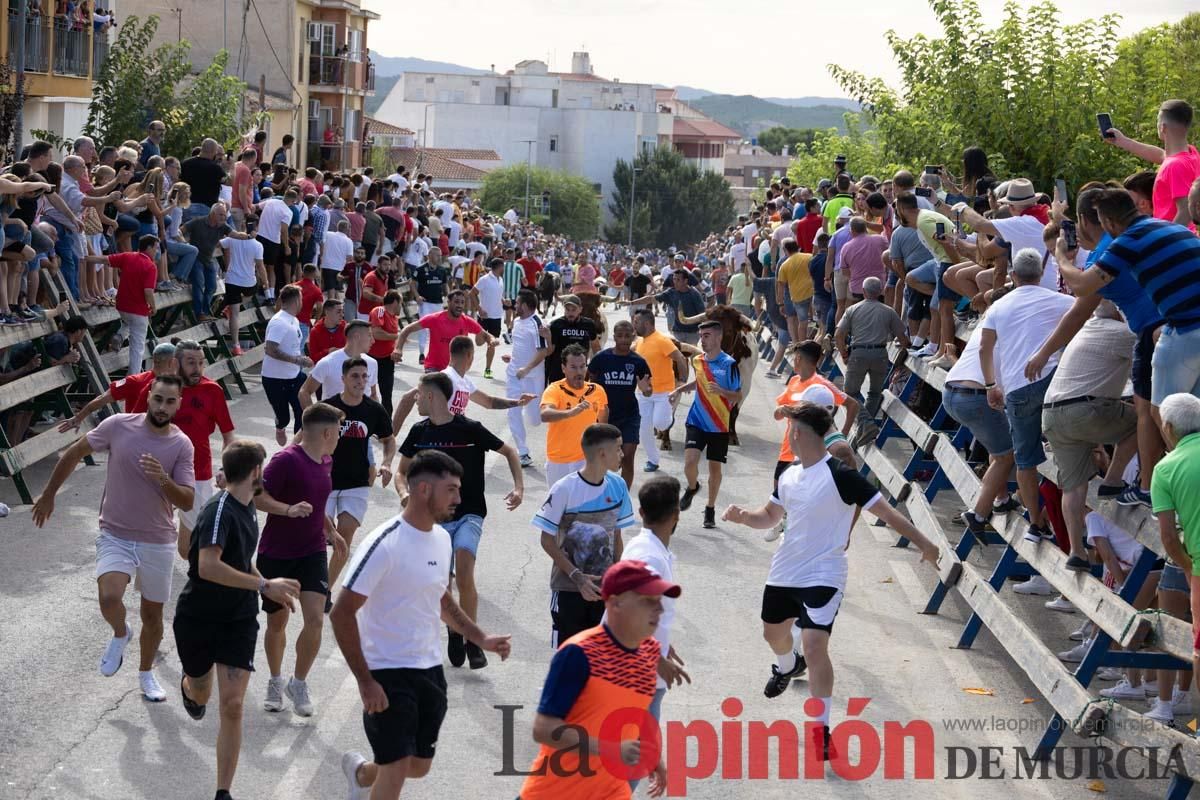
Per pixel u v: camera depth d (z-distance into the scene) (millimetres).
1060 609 10992
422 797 7223
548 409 11242
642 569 5242
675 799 7324
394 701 6207
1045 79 21672
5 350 14695
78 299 15969
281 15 48531
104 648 9320
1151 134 21422
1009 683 9484
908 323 15117
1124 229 7305
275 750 7742
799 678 9367
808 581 7848
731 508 8305
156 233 18172
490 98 133750
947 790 7625
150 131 19781
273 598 6953
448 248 32469
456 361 11195
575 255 64938
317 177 24969
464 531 9047
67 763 7449
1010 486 11461
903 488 12922
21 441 14695
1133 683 8914
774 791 7504
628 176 117250
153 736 7875
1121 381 8102
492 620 10203
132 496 8383
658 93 168750
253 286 19797
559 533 7992
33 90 26859
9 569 10953
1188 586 7762
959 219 12734
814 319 20891
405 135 95938
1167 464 6633
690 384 14320
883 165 25422
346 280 22516
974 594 10094
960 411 9891
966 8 22312
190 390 10180
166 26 47094
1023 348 8945
